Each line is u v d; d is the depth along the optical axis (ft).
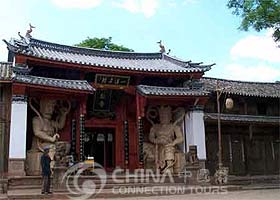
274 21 62.69
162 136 102.06
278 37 64.59
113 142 105.81
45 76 94.53
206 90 105.19
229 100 96.94
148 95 96.07
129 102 106.32
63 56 99.96
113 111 105.70
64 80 92.99
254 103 120.78
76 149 97.96
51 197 65.46
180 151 103.71
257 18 63.00
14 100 85.71
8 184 77.71
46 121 92.63
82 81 94.79
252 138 116.57
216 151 110.01
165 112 104.01
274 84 133.90
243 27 65.26
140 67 102.32
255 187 85.56
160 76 102.63
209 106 113.19
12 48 85.92
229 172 110.42
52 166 82.12
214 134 111.24
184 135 104.22
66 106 98.73
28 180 80.94
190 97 99.96
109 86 100.42
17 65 87.92
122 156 104.94
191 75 103.19
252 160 114.93
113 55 113.60
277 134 120.67
